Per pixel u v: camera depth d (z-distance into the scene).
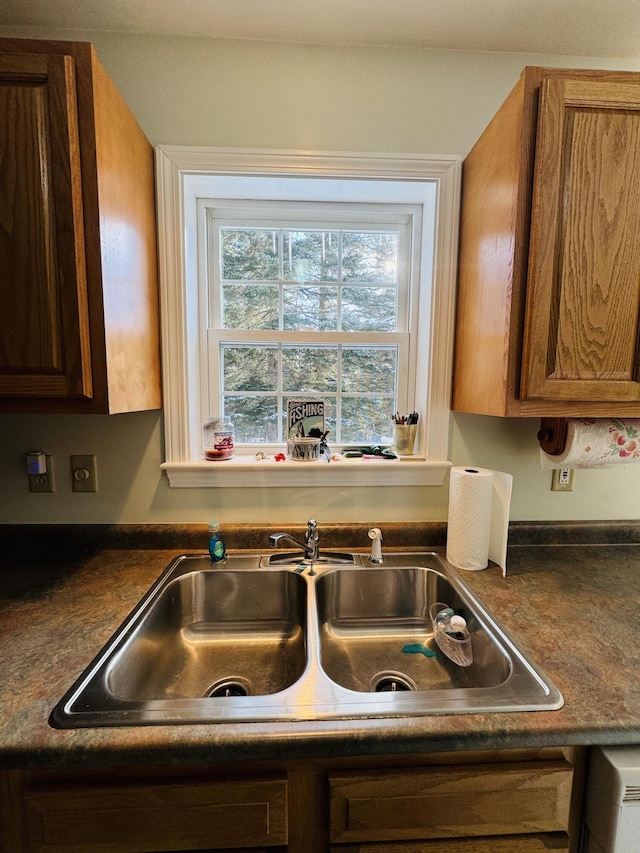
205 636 1.05
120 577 1.02
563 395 0.86
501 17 1.02
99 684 0.65
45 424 1.16
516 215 0.83
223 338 1.33
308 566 1.10
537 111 0.80
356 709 0.60
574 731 0.57
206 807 0.58
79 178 0.77
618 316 0.84
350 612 1.09
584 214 0.82
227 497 1.21
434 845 0.61
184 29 1.07
